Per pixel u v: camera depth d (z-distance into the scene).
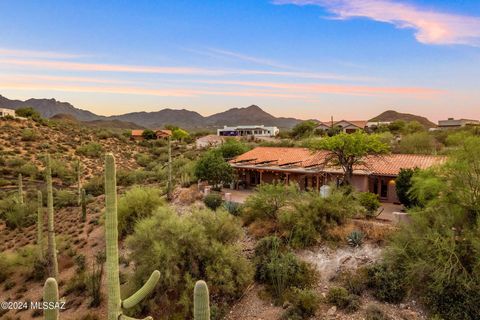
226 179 30.67
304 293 14.30
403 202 20.58
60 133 73.88
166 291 15.15
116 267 7.86
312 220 18.11
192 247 15.84
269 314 14.37
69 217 32.88
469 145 14.22
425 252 13.38
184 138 97.75
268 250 17.42
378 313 12.98
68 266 22.19
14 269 22.80
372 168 24.59
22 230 31.47
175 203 27.67
